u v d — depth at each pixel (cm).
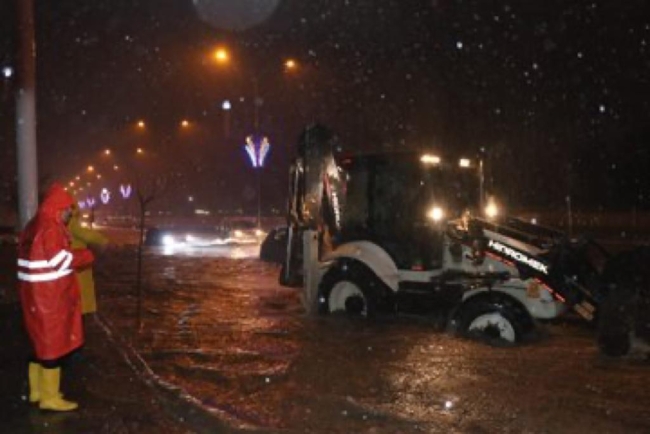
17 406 669
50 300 636
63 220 653
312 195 1223
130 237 3859
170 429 621
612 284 948
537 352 921
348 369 829
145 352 895
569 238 1090
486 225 1047
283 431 611
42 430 609
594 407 696
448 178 1137
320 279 1191
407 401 710
